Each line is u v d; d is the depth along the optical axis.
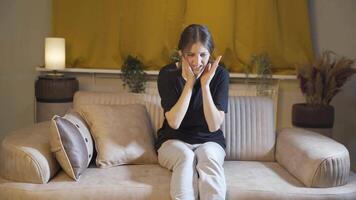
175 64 2.24
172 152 2.01
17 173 1.89
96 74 3.57
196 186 1.87
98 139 2.17
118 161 2.14
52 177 1.96
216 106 2.11
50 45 3.23
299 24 3.43
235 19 3.40
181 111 2.06
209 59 2.12
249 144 2.35
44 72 3.59
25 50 3.58
